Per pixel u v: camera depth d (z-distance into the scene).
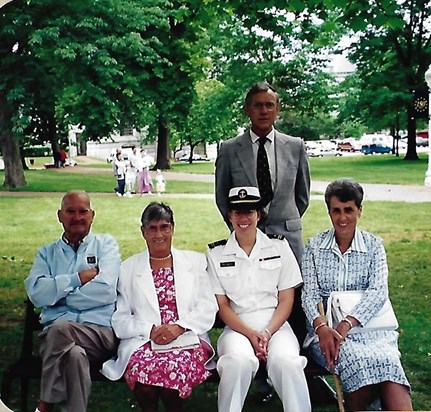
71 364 3.22
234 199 3.66
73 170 26.91
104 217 12.52
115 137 40.31
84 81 17.94
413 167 22.06
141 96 20.78
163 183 16.69
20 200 15.39
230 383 3.22
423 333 5.26
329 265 3.57
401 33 23.39
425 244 8.91
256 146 4.08
